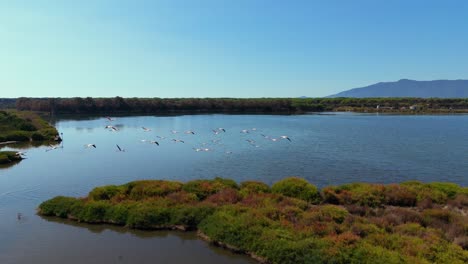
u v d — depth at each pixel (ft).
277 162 192.13
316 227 84.89
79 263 79.66
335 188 121.80
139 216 99.71
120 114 641.81
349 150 232.73
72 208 106.83
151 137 301.22
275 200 107.55
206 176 161.07
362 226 84.69
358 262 70.28
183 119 526.57
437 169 178.40
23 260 80.59
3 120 346.95
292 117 577.84
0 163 189.26
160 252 85.25
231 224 89.76
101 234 95.04
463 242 80.23
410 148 242.78
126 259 81.71
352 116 610.24
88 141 280.10
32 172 170.30
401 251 74.13
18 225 100.42
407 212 99.40
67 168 179.22
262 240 82.12
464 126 411.13
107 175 163.63
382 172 170.81
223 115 630.74
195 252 85.40
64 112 631.56
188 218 98.84
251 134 321.11
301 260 73.97
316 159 201.16
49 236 93.35
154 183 121.60
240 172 168.76
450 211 102.32
